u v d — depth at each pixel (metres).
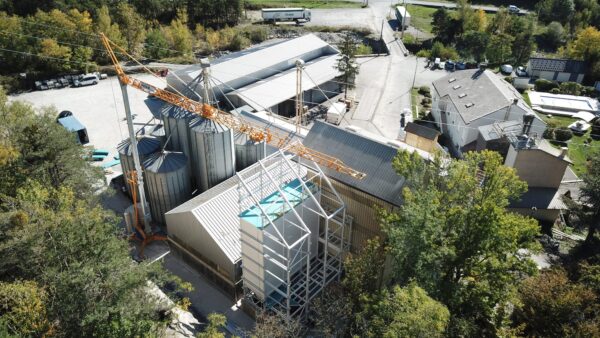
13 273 38.50
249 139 59.00
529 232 36.84
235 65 89.25
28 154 48.59
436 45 117.06
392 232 35.56
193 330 42.44
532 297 37.53
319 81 92.06
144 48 113.31
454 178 38.34
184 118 55.56
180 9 130.00
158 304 37.12
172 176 54.25
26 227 36.75
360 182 44.88
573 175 70.31
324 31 134.88
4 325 30.61
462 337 33.12
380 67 111.38
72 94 92.44
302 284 44.81
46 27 99.88
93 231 36.84
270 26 136.00
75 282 32.38
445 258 35.69
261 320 42.41
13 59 96.00
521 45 112.19
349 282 40.41
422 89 97.81
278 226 41.19
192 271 51.00
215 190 51.91
